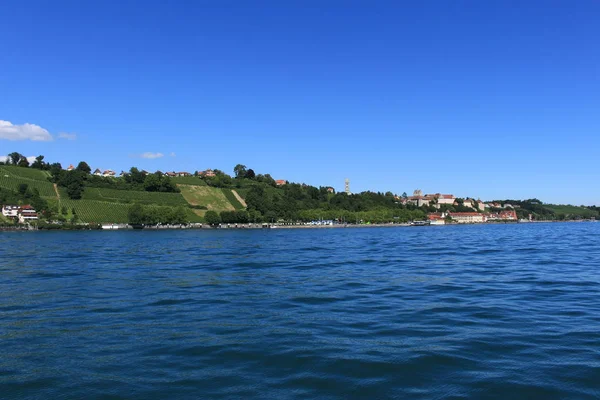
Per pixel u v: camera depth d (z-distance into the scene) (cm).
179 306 3023
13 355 1994
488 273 4566
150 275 4666
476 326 2391
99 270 5144
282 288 3756
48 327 2470
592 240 11306
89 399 1533
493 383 1620
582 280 3981
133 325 2505
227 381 1672
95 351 2039
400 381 1653
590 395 1516
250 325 2484
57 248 9306
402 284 3894
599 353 1912
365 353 1964
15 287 3866
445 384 1622
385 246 9556
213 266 5531
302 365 1830
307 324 2495
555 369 1739
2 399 1540
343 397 1530
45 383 1672
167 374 1750
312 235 17125
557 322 2445
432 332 2289
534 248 8306
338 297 3306
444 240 12219
